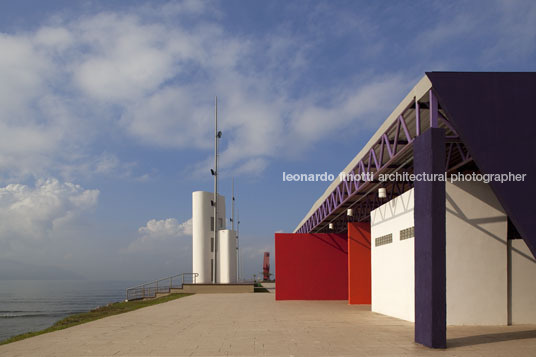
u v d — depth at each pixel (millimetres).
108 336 12164
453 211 14422
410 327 14055
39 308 83625
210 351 9875
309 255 28750
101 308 24109
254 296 32781
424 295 10734
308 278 28531
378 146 15805
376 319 16484
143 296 36688
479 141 11133
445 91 11266
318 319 16516
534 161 11117
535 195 10969
